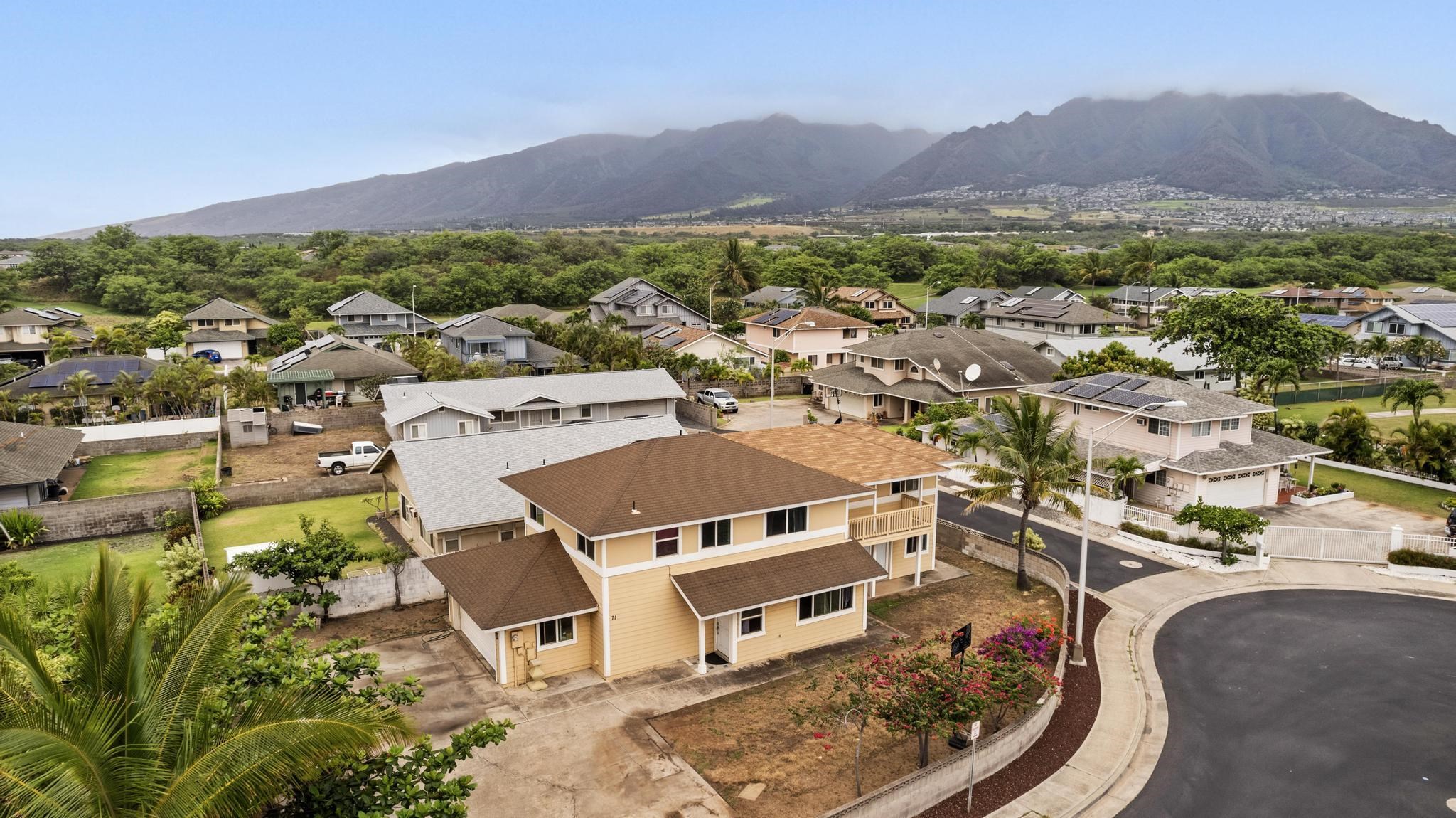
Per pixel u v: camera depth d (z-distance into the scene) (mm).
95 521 42656
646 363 81375
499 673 27172
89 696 12641
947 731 21219
